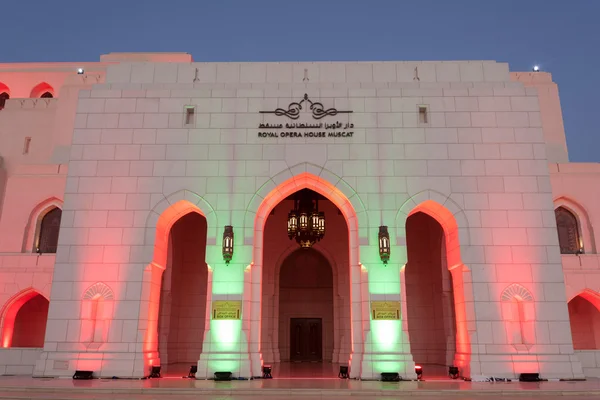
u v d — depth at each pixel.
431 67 17.00
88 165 15.66
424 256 24.00
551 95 24.50
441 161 15.73
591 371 14.78
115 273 14.75
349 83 16.72
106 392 11.38
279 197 16.30
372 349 14.21
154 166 15.67
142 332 14.36
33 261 20.11
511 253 14.95
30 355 15.20
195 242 24.19
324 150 15.83
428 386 12.35
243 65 16.98
